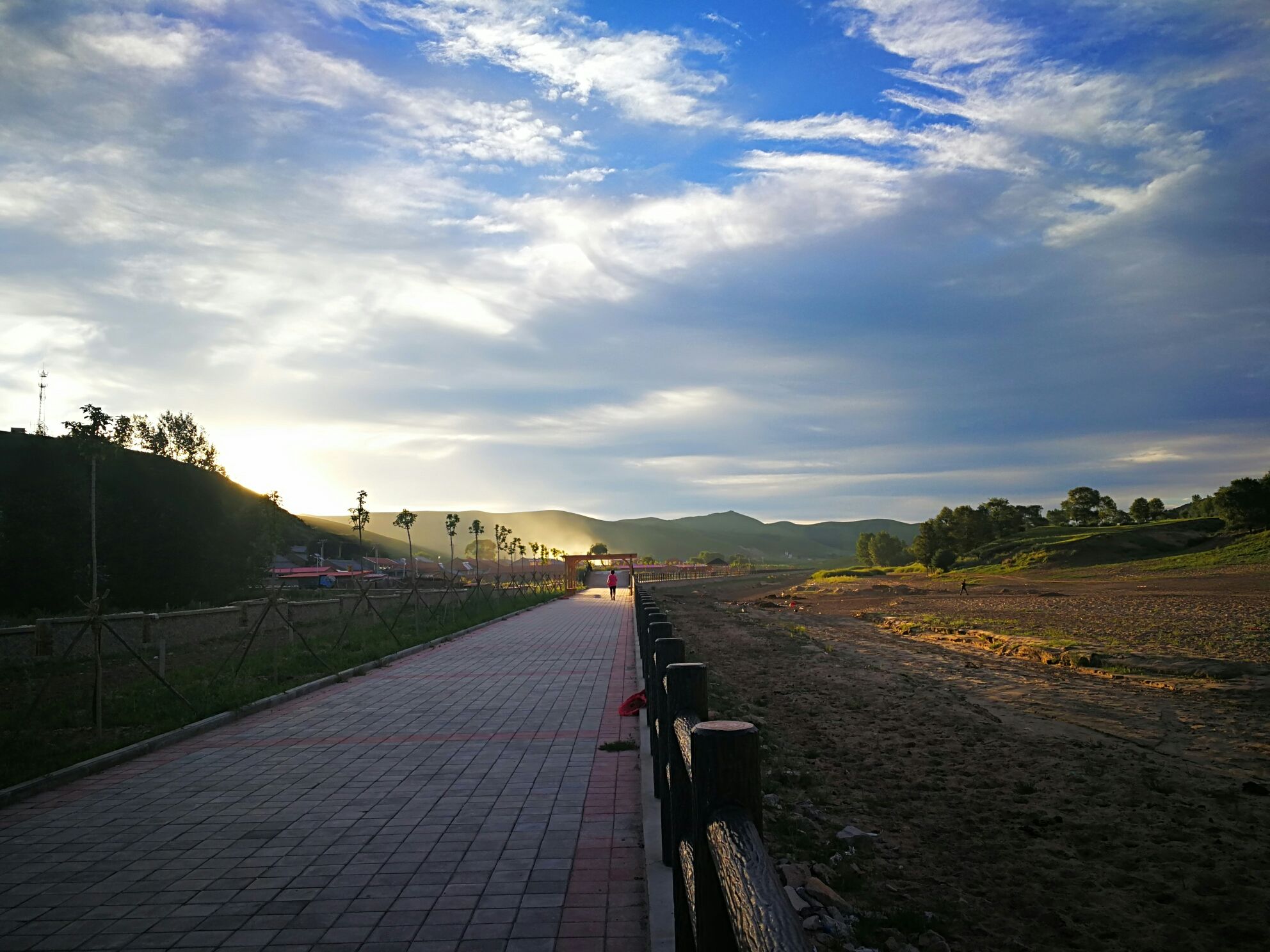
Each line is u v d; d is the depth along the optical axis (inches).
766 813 263.4
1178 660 673.0
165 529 1127.6
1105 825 270.7
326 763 281.4
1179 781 328.5
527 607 1320.1
